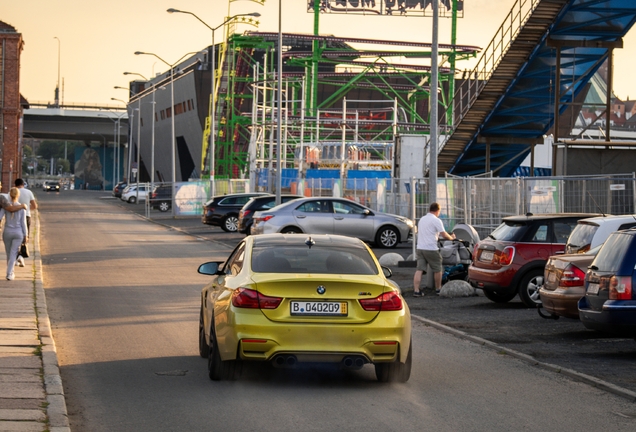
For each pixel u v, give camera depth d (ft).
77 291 60.75
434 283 64.39
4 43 274.57
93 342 39.68
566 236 54.95
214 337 30.58
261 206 122.62
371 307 29.22
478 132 133.69
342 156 209.46
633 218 47.62
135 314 49.24
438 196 103.65
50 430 22.75
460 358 37.37
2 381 29.25
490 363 36.19
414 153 148.97
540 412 27.17
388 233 104.47
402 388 30.55
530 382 32.12
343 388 30.35
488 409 27.48
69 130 529.04
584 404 28.40
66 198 346.95
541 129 134.41
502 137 134.92
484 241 57.11
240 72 311.47
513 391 30.40
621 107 423.64
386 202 121.70
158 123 452.35
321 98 335.88
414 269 81.05
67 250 100.78
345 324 28.89
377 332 29.04
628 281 36.52
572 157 109.09
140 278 70.44
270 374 32.71
